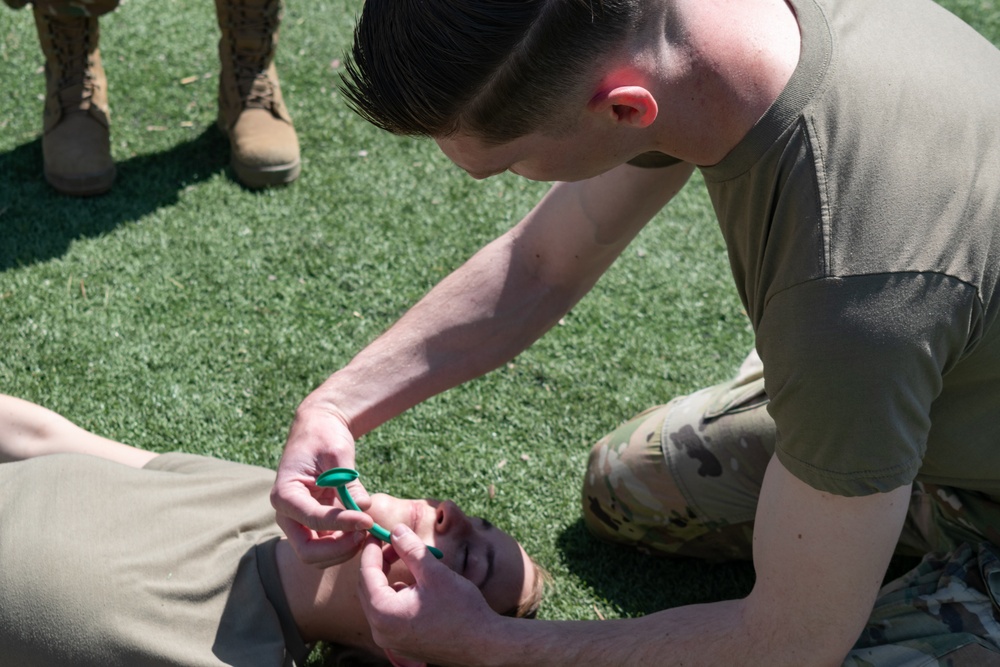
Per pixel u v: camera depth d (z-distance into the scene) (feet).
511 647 4.62
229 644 5.27
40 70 10.40
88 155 8.89
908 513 5.93
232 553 5.62
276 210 9.11
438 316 5.54
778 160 3.71
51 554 5.12
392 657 5.51
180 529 5.58
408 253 8.86
